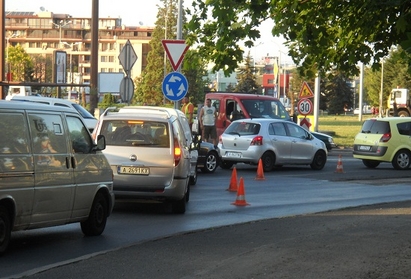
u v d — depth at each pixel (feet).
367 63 42.47
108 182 46.93
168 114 59.21
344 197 71.00
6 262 36.63
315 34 38.47
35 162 39.32
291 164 103.09
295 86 378.53
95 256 37.40
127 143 56.44
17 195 37.73
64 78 148.77
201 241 42.34
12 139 37.88
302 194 73.05
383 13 37.09
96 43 123.34
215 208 60.90
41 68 420.36
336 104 451.12
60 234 46.47
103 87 176.24
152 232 47.67
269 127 101.71
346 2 38.22
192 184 79.00
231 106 128.88
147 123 56.95
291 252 36.99
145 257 37.01
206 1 35.99
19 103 39.19
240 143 100.58
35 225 39.75
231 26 36.14
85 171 44.04
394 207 60.08
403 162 108.68
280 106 131.23
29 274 33.09
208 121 120.88
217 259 36.19
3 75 129.80
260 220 51.67
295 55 41.63
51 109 41.83
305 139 104.78
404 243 39.86
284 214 57.93
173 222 52.54
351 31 40.63
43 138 40.40
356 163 120.98
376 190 77.97
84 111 110.01
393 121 109.29
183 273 32.68
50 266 34.86
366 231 44.68
